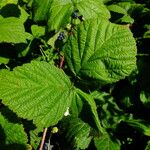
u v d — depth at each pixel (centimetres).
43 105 22
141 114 50
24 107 21
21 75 22
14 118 26
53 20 29
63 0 29
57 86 23
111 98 47
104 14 30
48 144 32
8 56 37
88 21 24
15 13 42
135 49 23
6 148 25
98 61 24
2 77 21
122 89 52
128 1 68
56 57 37
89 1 30
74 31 25
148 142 42
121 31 24
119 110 47
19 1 48
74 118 34
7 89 21
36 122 21
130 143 46
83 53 24
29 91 22
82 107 23
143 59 53
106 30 24
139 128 43
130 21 55
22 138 25
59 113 22
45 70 23
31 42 38
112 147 41
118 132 45
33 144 32
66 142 36
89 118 23
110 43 24
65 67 30
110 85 50
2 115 26
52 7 29
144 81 51
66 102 22
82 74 24
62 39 33
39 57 38
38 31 39
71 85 23
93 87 24
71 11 29
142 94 50
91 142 41
